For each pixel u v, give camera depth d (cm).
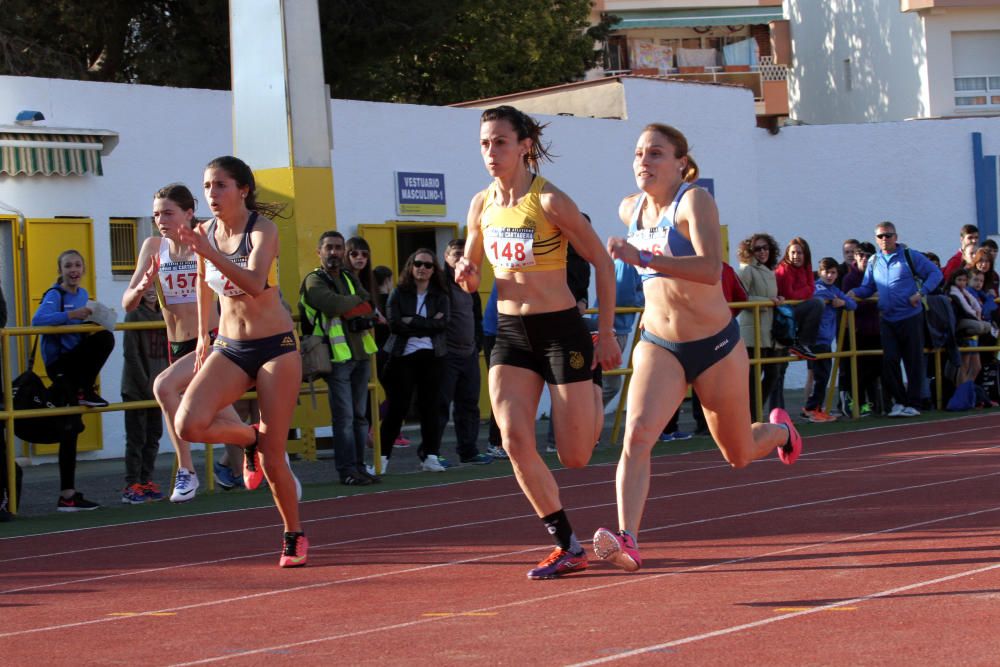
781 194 6372
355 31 6838
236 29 3478
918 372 4338
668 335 1755
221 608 1661
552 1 9525
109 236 4091
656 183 1762
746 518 2270
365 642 1405
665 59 11350
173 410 2430
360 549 2120
